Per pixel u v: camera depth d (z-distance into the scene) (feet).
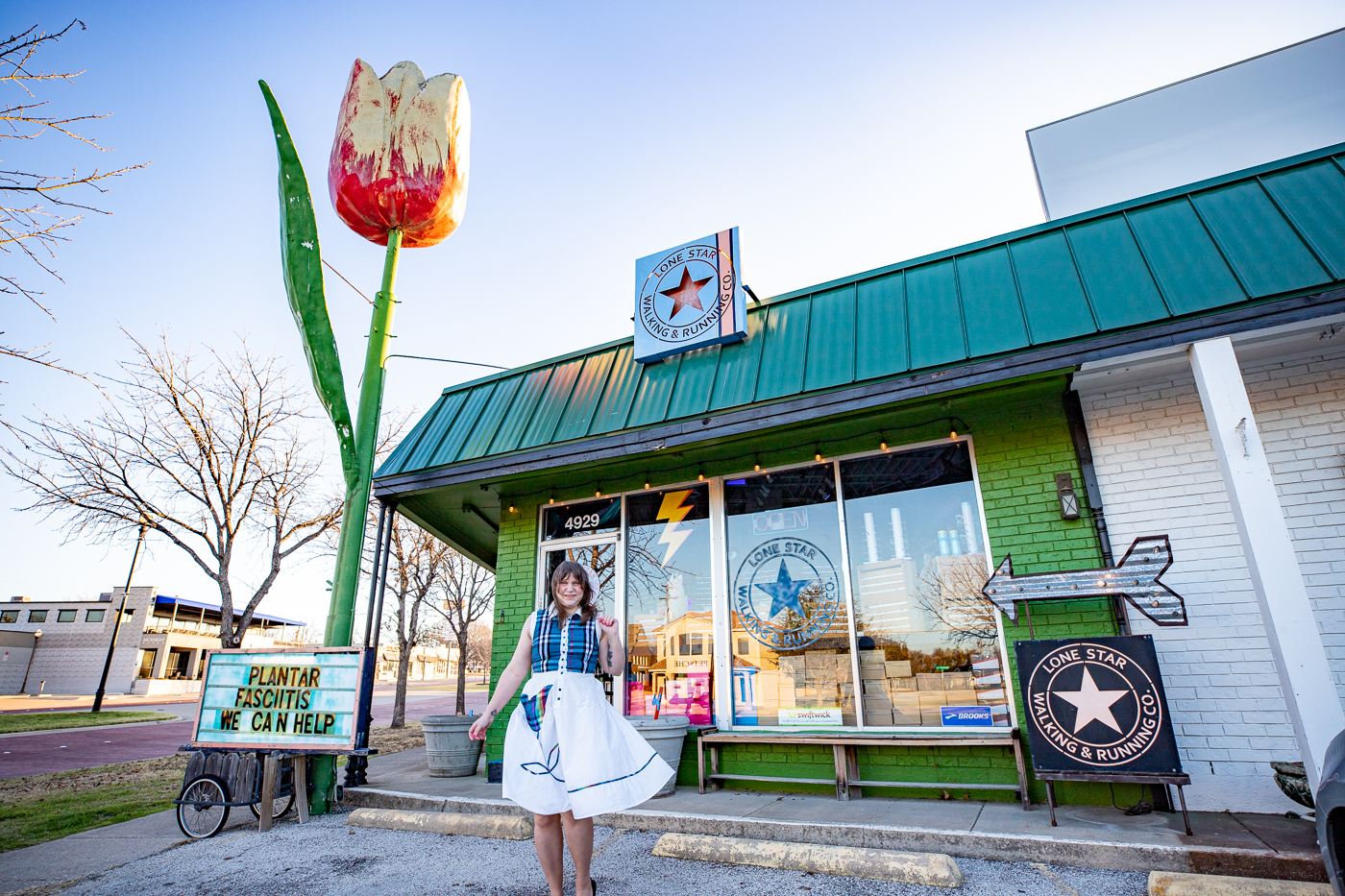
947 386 17.78
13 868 14.73
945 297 19.81
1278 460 17.01
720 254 23.86
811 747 19.84
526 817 16.62
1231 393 14.98
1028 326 17.57
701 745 20.07
